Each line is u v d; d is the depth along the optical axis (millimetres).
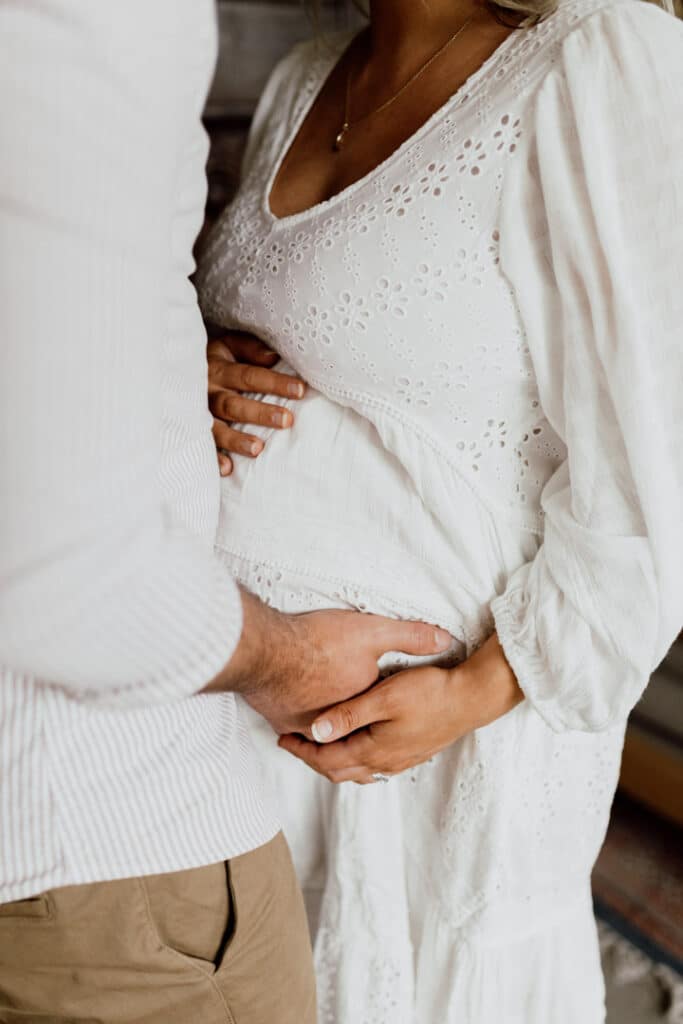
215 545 876
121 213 425
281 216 886
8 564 434
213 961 664
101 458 438
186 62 449
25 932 617
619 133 627
